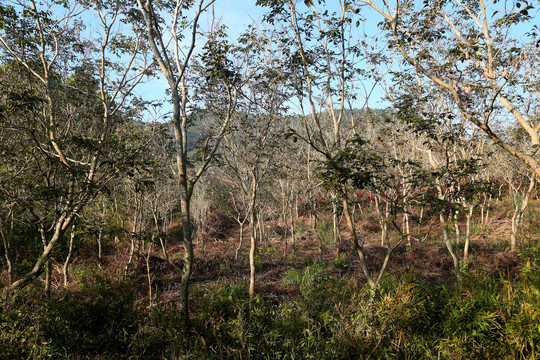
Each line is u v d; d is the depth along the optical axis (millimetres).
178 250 10922
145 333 4160
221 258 9672
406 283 4516
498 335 3611
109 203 7758
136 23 6082
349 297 4816
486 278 4930
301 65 5070
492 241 10195
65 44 5637
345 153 4160
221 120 6121
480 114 5902
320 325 4195
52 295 5578
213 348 3902
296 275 7109
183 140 4844
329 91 5137
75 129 5887
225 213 14695
